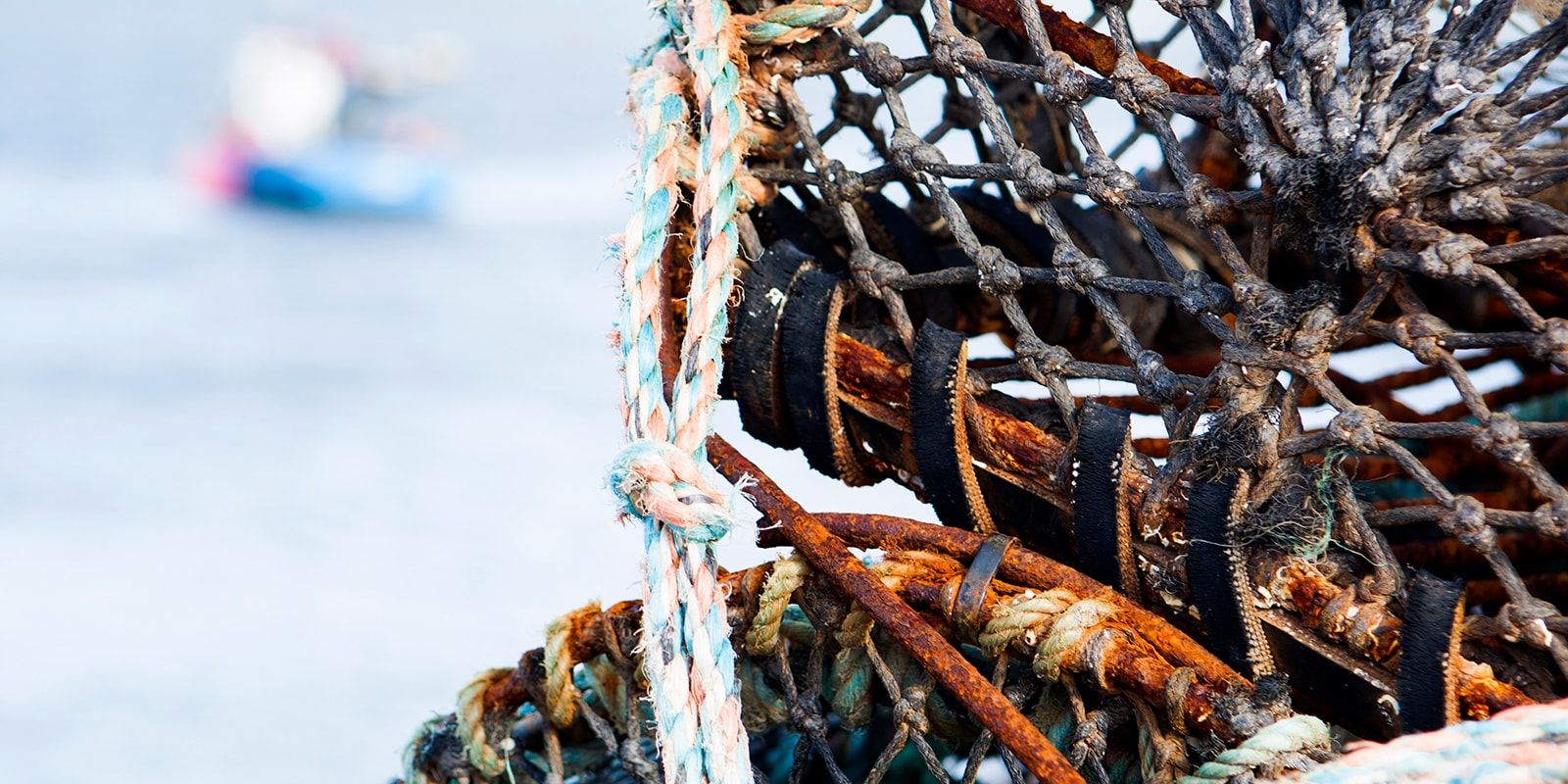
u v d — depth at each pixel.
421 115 19.16
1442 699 0.99
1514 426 0.99
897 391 1.09
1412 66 0.99
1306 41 1.00
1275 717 1.01
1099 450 1.04
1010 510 1.08
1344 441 1.01
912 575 1.07
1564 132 1.10
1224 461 1.02
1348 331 1.01
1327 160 1.00
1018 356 1.08
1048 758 1.01
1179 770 1.02
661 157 1.08
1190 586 1.04
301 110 16.34
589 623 1.11
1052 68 1.06
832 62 1.11
